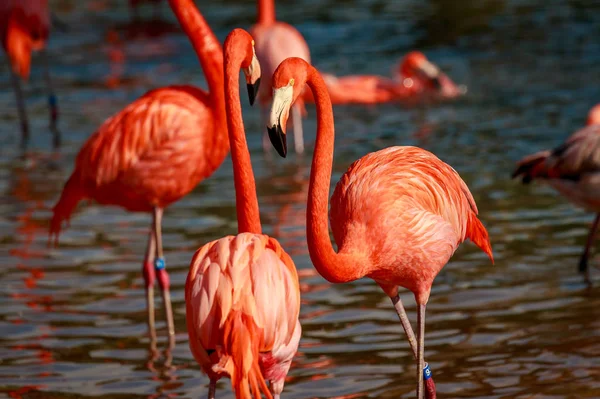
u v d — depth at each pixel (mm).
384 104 21047
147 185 9742
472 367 8492
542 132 17234
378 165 7727
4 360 8820
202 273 6492
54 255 11641
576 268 10922
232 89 7527
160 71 23594
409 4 30203
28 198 14016
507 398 7820
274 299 6453
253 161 16375
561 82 21078
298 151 17109
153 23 30109
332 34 26828
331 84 21375
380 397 7945
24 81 23031
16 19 18422
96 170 9805
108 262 11414
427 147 16594
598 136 11008
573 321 9414
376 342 9156
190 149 9672
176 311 10133
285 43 17641
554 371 8312
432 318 9688
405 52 24828
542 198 13586
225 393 8211
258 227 7484
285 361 6852
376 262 7484
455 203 7887
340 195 7727
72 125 18875
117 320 9828
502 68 22797
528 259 11250
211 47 9789
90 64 24594
